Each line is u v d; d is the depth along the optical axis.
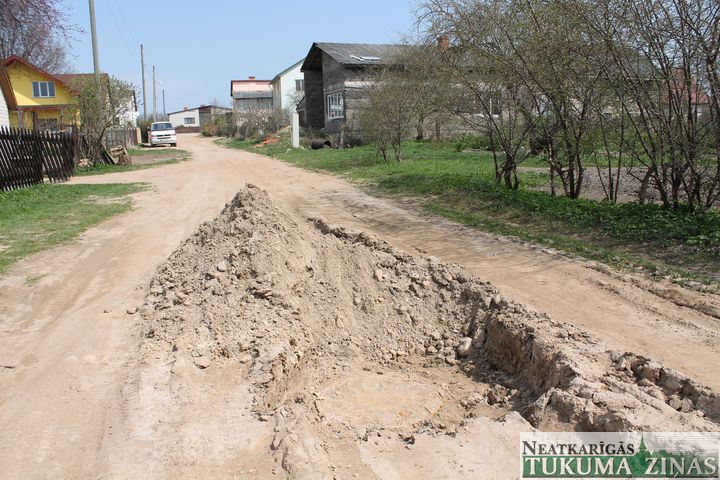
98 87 24.30
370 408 4.60
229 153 32.34
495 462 3.47
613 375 4.26
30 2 19.91
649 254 7.55
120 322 5.76
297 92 51.25
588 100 9.86
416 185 14.46
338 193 14.57
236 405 4.09
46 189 15.69
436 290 6.41
